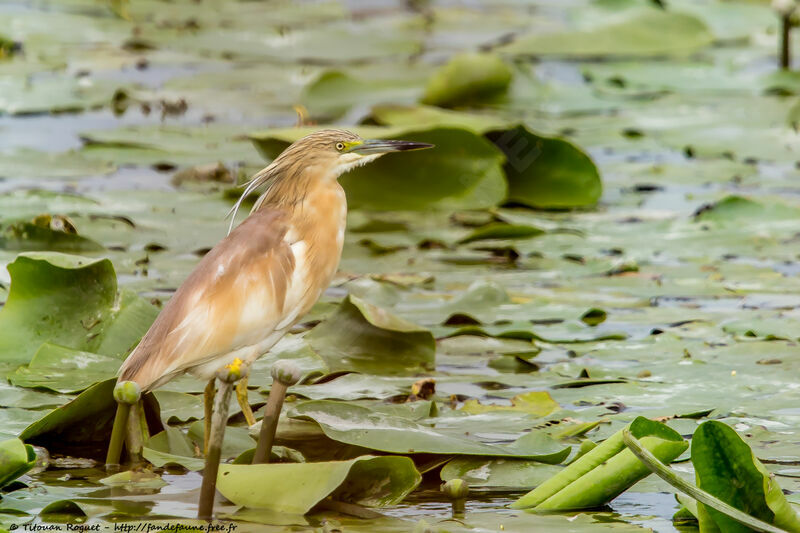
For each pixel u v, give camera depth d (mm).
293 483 6527
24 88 19031
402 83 20297
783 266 12203
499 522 6492
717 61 22188
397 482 6750
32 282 9141
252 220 7730
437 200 14258
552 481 6863
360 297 11023
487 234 13211
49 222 12234
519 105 19438
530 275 11938
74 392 8273
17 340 9008
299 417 7305
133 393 6898
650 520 6594
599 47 22578
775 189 15234
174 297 7348
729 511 5836
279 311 7523
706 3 26688
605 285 11594
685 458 7547
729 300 11102
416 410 8219
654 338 9984
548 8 28375
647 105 19344
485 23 26219
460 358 9609
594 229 13609
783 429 7910
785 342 9750
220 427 6273
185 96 19328
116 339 8977
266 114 18656
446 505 6785
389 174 14414
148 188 14711
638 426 6703
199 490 6961
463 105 19359
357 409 7516
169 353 7141
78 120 17891
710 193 15172
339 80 19578
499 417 8188
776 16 25875
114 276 9164
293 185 7906
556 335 10156
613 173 15797
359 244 13000
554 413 8266
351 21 26047
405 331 9484
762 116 18219
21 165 15008
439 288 11500
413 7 27953
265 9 26531
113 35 23109
